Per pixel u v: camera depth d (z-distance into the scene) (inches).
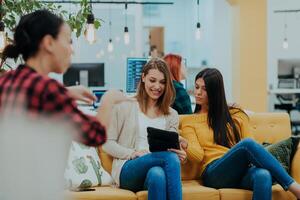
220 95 132.3
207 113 134.8
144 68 129.6
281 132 143.9
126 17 346.6
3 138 57.1
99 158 130.9
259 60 297.6
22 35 62.7
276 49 399.9
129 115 127.0
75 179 118.4
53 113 57.9
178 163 114.1
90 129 58.9
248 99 298.0
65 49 64.6
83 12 155.8
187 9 485.1
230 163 120.5
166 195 113.0
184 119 136.3
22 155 57.1
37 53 63.2
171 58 162.6
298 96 367.9
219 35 375.6
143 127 126.5
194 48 452.8
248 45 297.0
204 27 411.5
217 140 131.4
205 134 132.5
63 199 60.5
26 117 57.2
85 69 258.5
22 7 141.6
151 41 501.7
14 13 142.9
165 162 114.0
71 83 255.4
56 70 65.2
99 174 125.0
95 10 350.9
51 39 63.1
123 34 356.8
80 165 121.7
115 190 119.5
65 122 58.3
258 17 296.0
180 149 120.2
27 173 57.4
